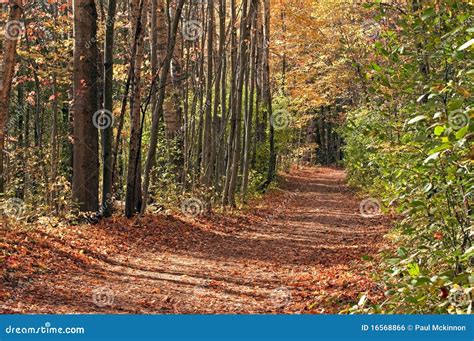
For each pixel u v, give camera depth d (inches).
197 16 1005.8
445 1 199.5
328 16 1028.5
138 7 619.8
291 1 1158.3
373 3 231.5
